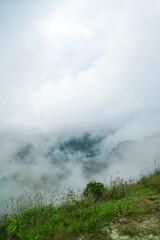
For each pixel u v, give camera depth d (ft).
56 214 18.20
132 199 20.29
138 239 10.89
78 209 18.89
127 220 13.97
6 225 15.52
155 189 23.90
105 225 13.44
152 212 15.08
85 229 12.94
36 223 16.48
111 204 18.71
